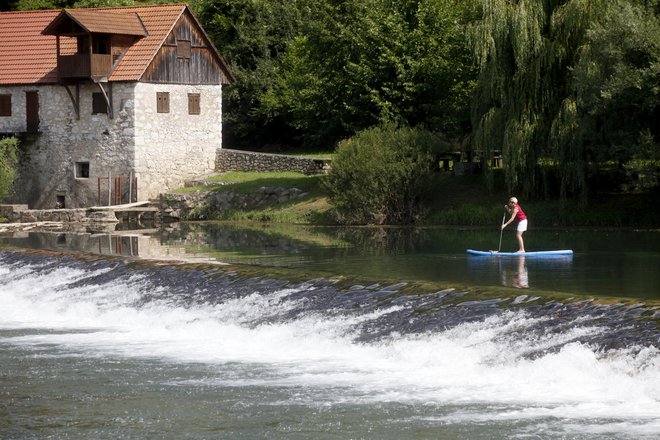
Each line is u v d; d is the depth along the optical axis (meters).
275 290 24.58
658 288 23.05
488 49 43.69
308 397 17.33
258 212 52.47
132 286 27.64
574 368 17.19
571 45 42.56
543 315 19.25
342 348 20.83
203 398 17.55
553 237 37.12
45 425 16.25
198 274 27.27
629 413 15.55
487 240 36.94
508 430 15.02
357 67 53.00
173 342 22.80
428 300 21.64
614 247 33.12
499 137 44.03
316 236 40.69
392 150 47.50
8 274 31.91
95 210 54.75
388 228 44.38
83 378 19.28
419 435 15.04
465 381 17.91
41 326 25.36
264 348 21.69
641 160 38.06
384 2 54.53
